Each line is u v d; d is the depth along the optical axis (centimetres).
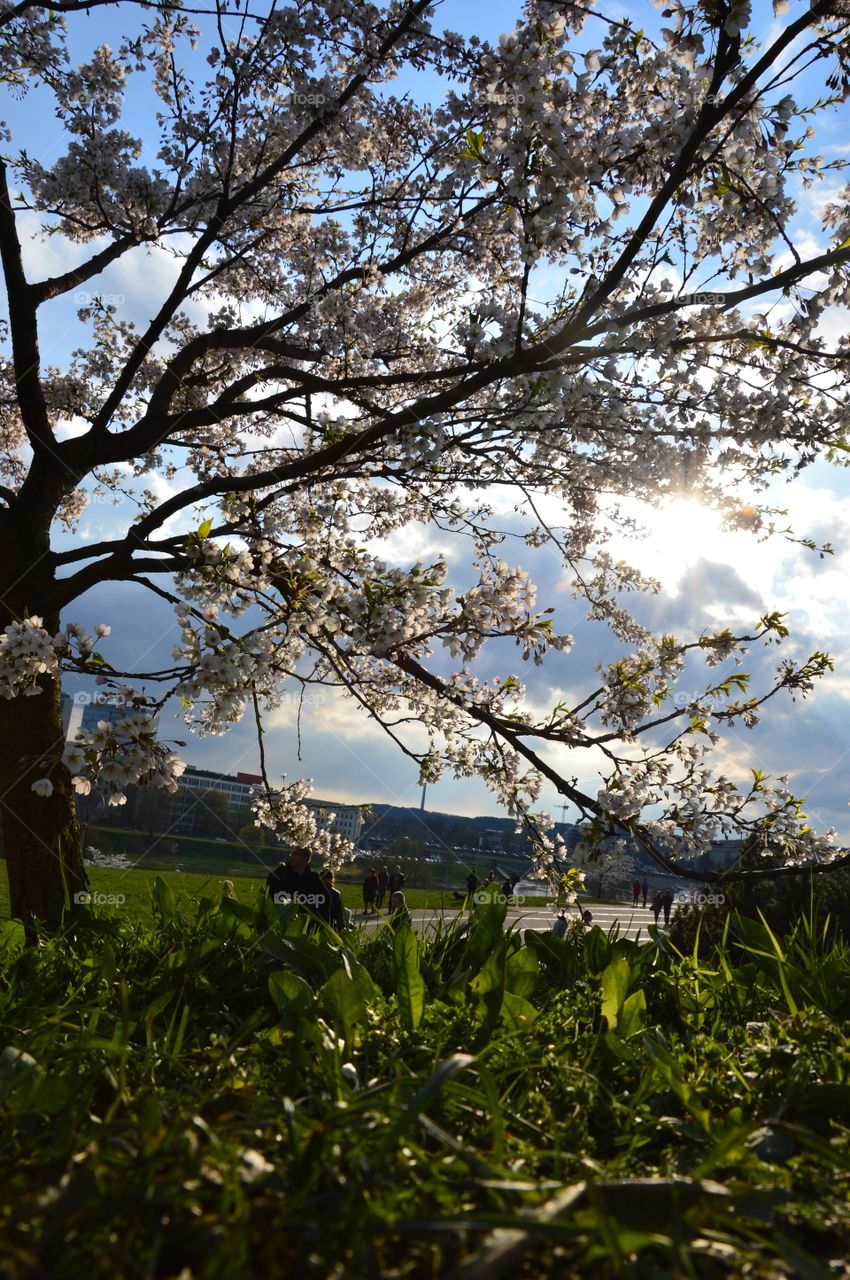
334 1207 121
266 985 311
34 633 449
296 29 638
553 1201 120
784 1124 152
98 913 392
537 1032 237
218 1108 170
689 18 413
